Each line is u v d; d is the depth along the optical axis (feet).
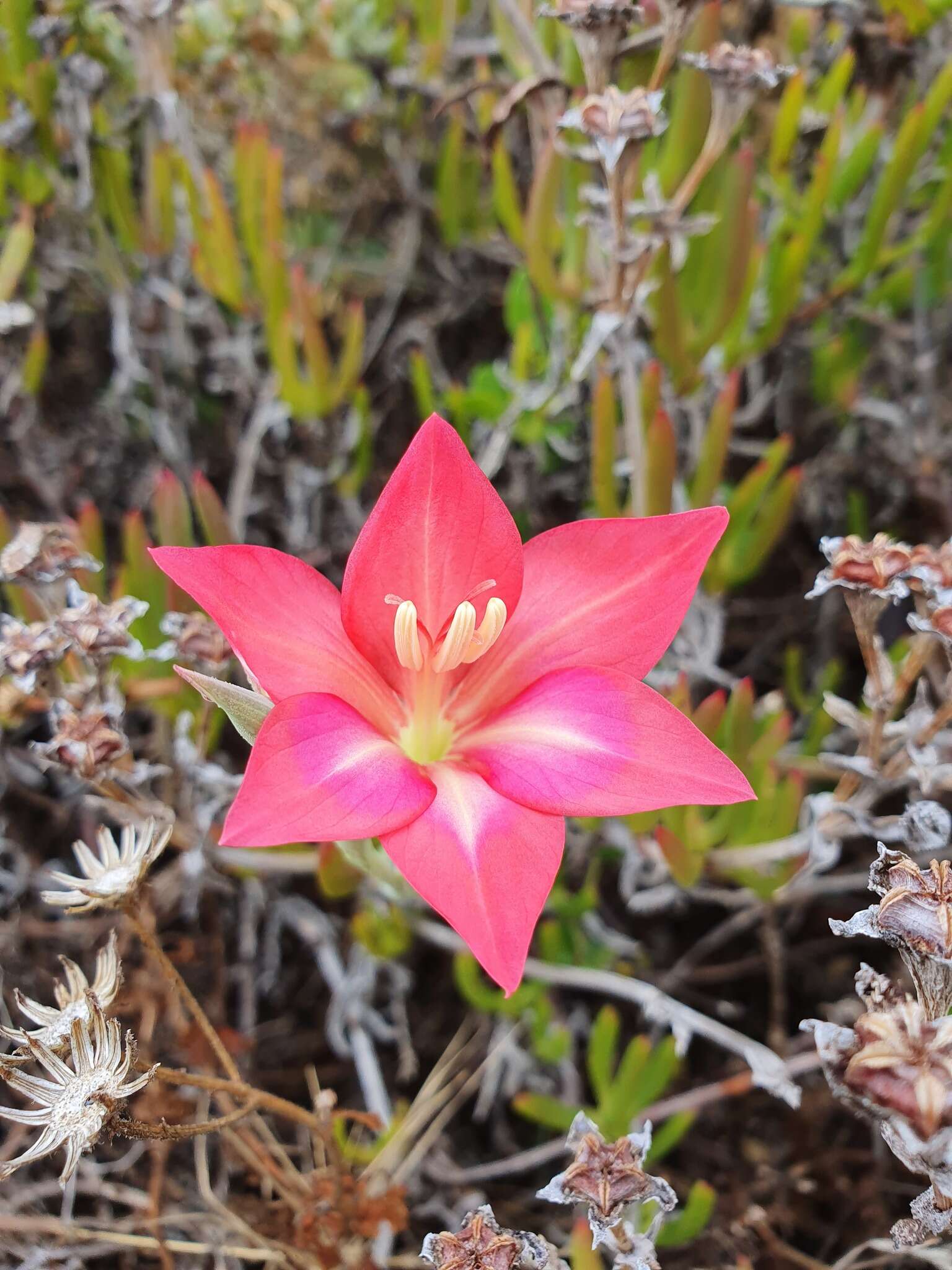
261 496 0.91
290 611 0.47
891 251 0.80
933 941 0.37
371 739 0.46
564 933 0.73
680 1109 0.65
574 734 0.47
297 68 0.88
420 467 0.48
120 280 0.83
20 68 0.74
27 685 0.54
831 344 0.86
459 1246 0.42
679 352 0.71
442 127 0.93
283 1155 0.62
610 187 0.57
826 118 0.78
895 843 0.74
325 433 0.82
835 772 0.74
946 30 0.83
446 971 0.78
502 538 0.49
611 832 0.74
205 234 0.77
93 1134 0.39
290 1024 0.77
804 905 0.77
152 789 0.75
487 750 0.48
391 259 0.97
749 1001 0.78
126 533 0.65
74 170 0.83
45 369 0.89
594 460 0.67
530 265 0.74
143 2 0.70
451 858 0.42
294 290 0.74
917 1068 0.34
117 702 0.57
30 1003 0.44
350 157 0.93
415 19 0.89
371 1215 0.56
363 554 0.48
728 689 0.85
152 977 0.64
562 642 0.50
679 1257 0.66
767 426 0.94
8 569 0.55
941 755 0.66
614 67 0.61
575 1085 0.70
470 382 0.94
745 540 0.73
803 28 0.81
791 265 0.74
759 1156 0.70
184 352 0.88
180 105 0.75
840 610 0.85
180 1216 0.59
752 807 0.66
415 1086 0.76
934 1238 0.40
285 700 0.43
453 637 0.48
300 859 0.68
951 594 0.48
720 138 0.62
